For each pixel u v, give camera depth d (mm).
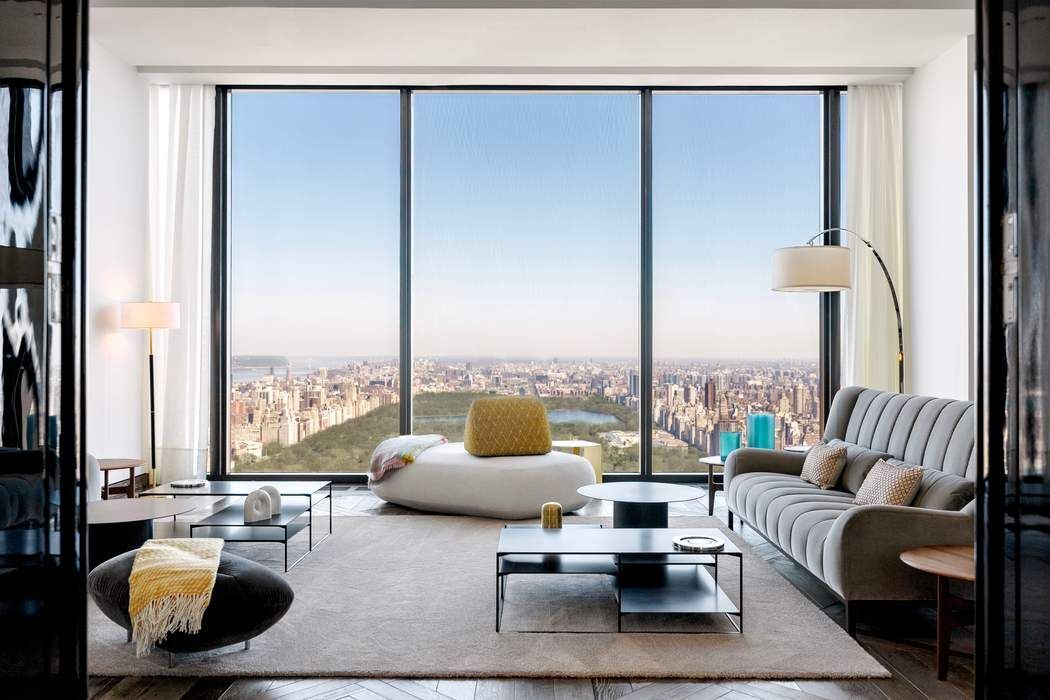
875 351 6602
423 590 3805
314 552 4531
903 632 3291
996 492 728
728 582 3943
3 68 728
